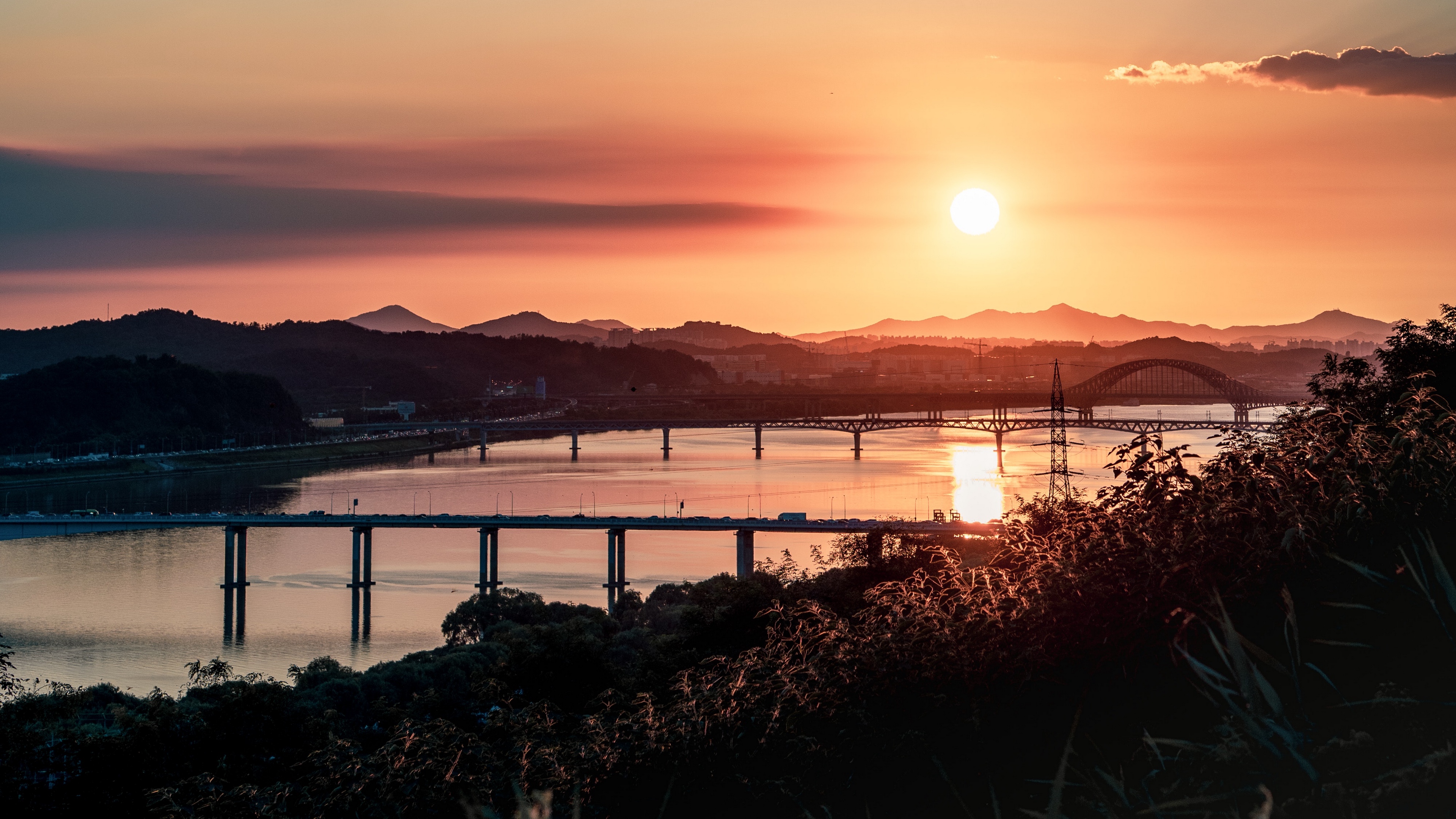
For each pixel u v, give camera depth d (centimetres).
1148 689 1827
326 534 19112
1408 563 1048
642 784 2861
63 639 11494
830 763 2334
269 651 11050
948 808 1994
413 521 15075
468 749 3997
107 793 4922
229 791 4612
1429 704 1311
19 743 5047
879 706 2327
